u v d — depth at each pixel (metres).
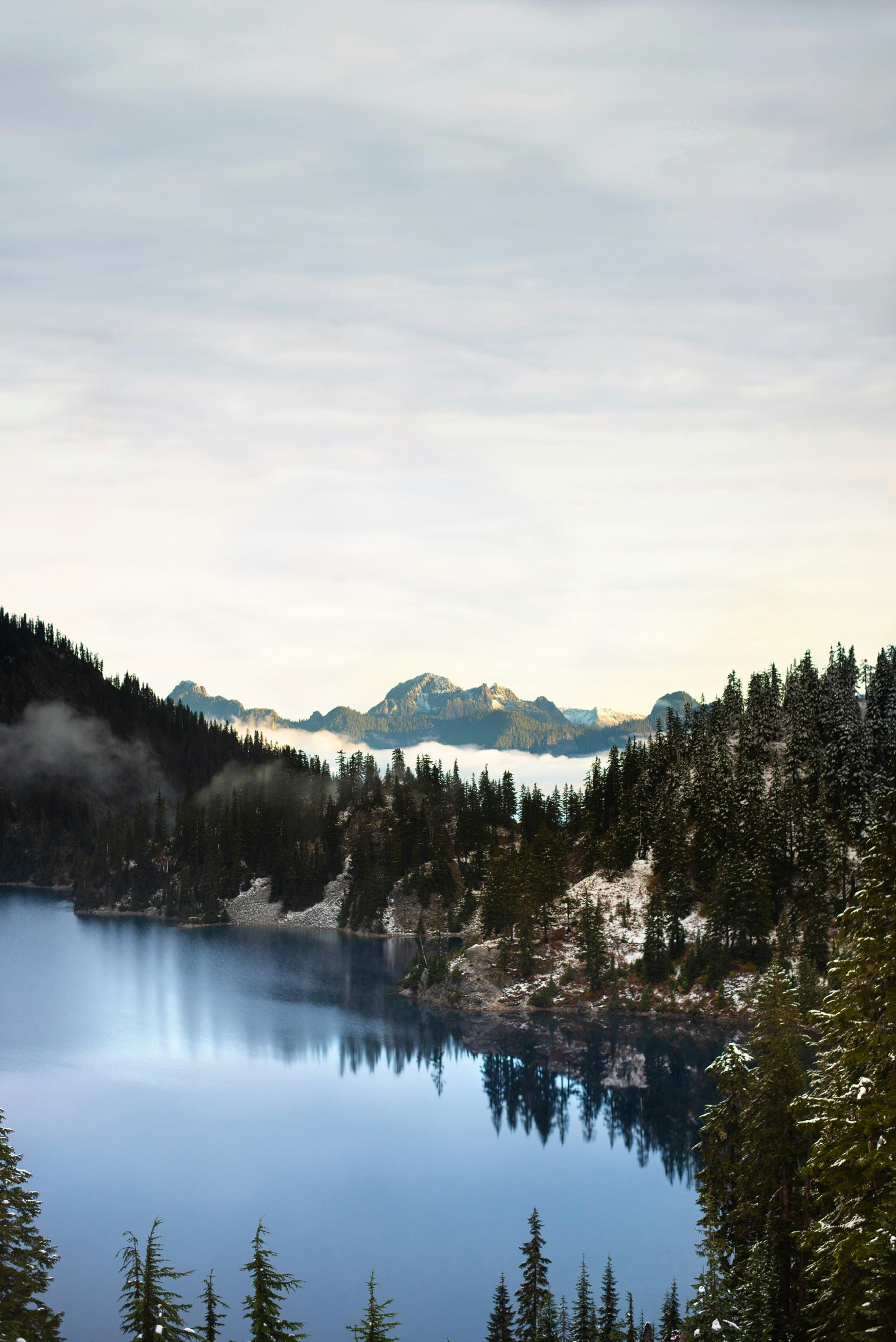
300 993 187.75
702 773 189.00
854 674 199.50
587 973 166.88
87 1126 122.25
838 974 39.16
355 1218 96.00
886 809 40.34
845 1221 35.19
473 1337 74.00
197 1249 91.12
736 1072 52.59
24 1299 39.72
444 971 183.62
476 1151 112.88
